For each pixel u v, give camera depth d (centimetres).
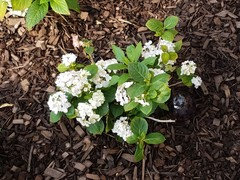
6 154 60
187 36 71
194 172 60
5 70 67
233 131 63
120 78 53
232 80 67
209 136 62
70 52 69
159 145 61
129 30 72
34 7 63
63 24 71
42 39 70
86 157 60
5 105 63
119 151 61
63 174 59
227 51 70
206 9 74
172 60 58
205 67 68
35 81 66
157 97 53
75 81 53
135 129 55
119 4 74
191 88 65
